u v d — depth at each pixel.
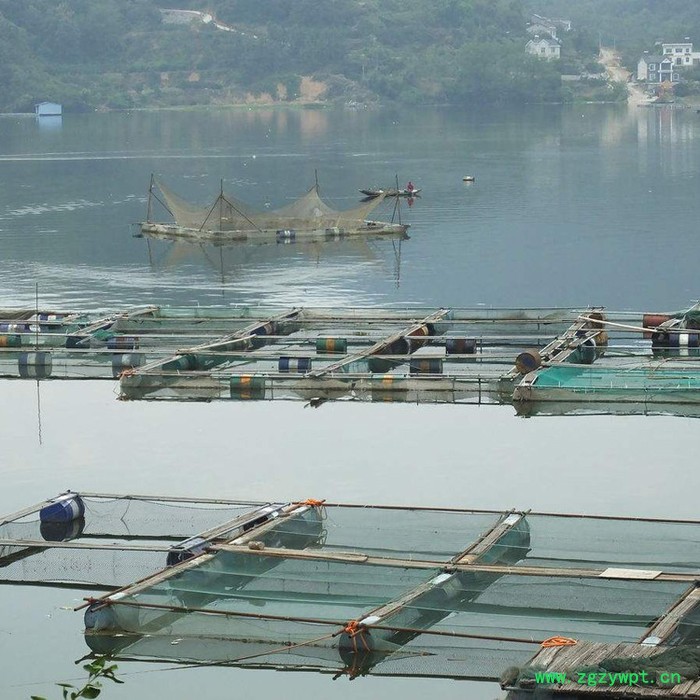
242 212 92.56
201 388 49.66
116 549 33.53
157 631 29.73
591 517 34.31
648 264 75.69
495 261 78.19
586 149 165.12
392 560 31.72
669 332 53.94
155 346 55.75
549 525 33.97
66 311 61.19
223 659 28.59
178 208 93.94
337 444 42.81
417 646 28.31
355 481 39.03
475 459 40.94
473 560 31.62
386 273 75.12
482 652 27.98
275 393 49.28
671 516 35.66
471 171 135.62
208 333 58.41
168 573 31.45
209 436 44.03
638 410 46.03
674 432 43.34
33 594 31.86
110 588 32.09
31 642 29.64
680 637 27.52
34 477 40.19
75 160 161.12
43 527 35.81
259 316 59.97
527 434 43.47
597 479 38.81
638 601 29.47
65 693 20.80
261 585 31.03
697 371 48.25
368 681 27.56
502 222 95.06
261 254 83.50
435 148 172.88
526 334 57.03
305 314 59.81
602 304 65.06
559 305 64.94
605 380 47.75
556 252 80.69
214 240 89.94
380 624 28.64
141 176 137.50
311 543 33.47
